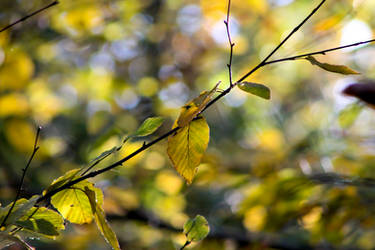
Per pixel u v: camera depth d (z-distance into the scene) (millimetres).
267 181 2234
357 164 2285
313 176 2107
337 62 2740
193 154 1398
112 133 1644
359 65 2883
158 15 3232
